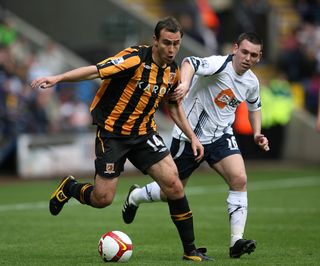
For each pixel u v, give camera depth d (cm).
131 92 2577
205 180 6650
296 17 10006
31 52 8625
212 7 8844
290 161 8381
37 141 6794
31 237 3416
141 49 2566
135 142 2628
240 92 2892
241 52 2811
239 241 2734
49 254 2903
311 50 8988
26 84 7344
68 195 2827
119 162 2636
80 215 4312
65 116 7419
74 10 8944
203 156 2906
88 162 7138
